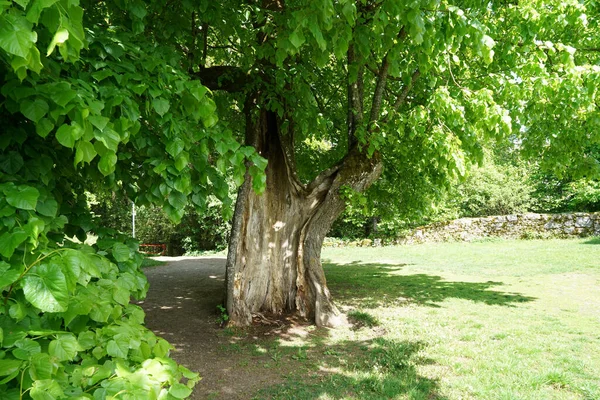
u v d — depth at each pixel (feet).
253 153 8.77
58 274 4.64
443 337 19.02
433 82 17.72
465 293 28.91
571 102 16.92
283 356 17.26
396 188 29.68
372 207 31.91
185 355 17.49
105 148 6.33
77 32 5.16
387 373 14.94
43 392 4.17
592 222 54.75
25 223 5.42
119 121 6.96
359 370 15.44
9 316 5.25
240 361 16.75
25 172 7.30
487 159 67.51
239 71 22.25
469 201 67.36
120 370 4.95
